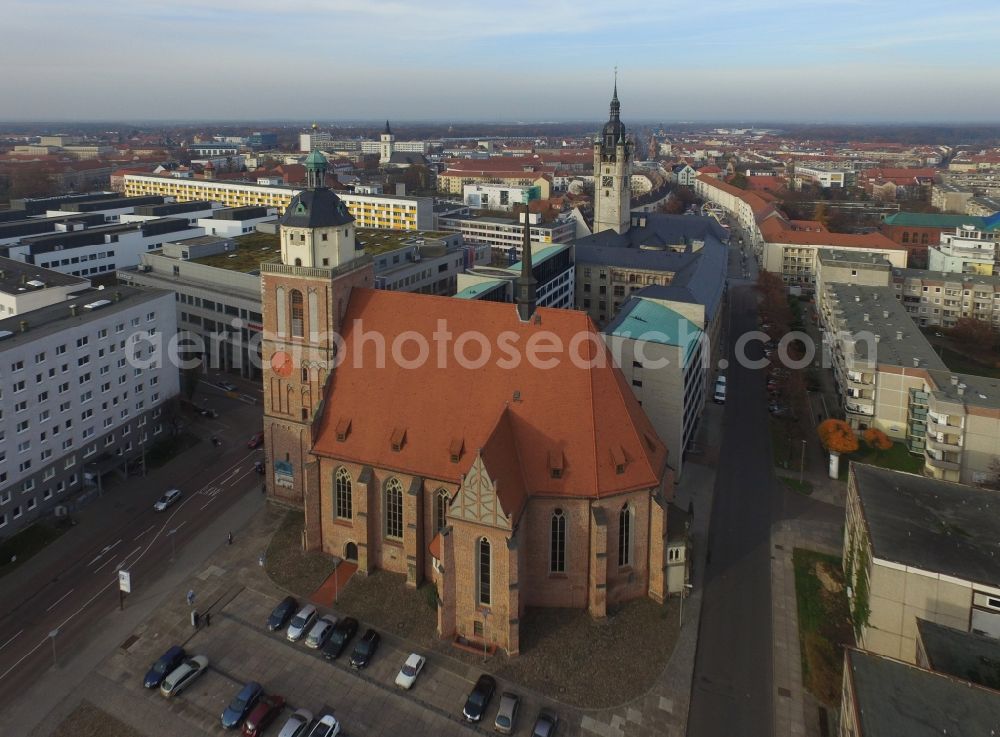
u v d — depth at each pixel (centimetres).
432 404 7225
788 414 12050
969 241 19762
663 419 9512
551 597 6969
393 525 7369
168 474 9756
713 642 6669
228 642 6581
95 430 9531
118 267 18875
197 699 5953
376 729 5678
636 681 6181
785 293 19812
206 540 8125
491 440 6450
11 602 7119
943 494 7138
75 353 9094
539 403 6906
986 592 5819
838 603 7250
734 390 13275
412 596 7125
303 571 7538
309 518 7688
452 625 6625
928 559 6091
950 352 15988
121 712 5834
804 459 10438
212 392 12781
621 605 7062
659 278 17475
